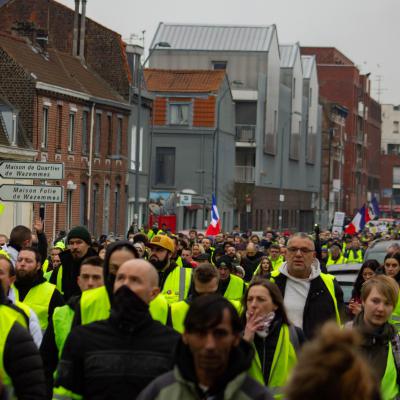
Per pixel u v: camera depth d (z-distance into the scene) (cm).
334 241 5919
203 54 13438
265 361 1493
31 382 1322
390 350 1608
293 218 15600
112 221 8606
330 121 18975
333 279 1862
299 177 15900
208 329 1046
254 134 13250
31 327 1565
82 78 8400
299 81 15400
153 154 11588
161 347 1267
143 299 1277
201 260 3120
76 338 1281
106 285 1480
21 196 3516
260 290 1487
